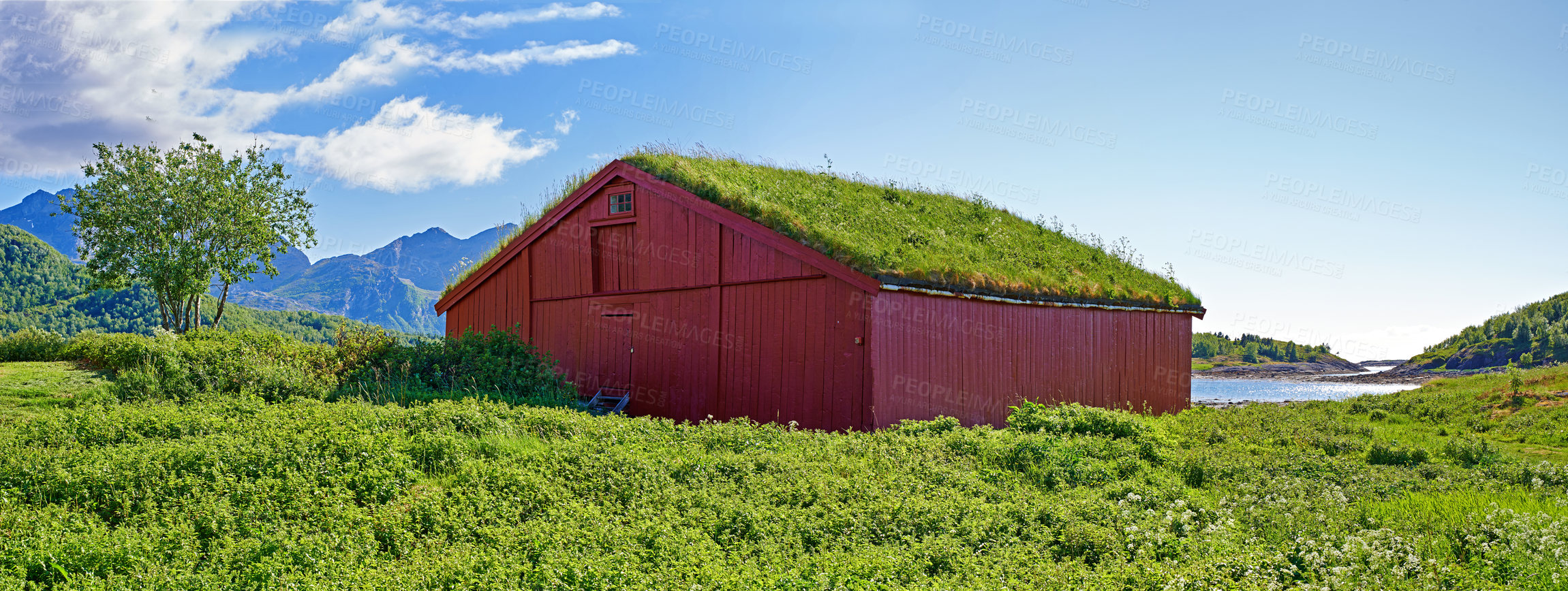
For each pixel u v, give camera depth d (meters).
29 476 7.74
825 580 5.54
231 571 5.96
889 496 8.04
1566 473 9.95
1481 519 7.35
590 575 5.64
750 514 7.33
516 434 10.62
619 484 8.43
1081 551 6.86
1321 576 6.11
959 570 6.06
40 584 5.65
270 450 8.60
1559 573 5.70
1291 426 15.20
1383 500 8.95
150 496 7.45
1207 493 9.20
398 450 9.07
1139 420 14.45
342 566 5.91
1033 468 9.87
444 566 5.91
